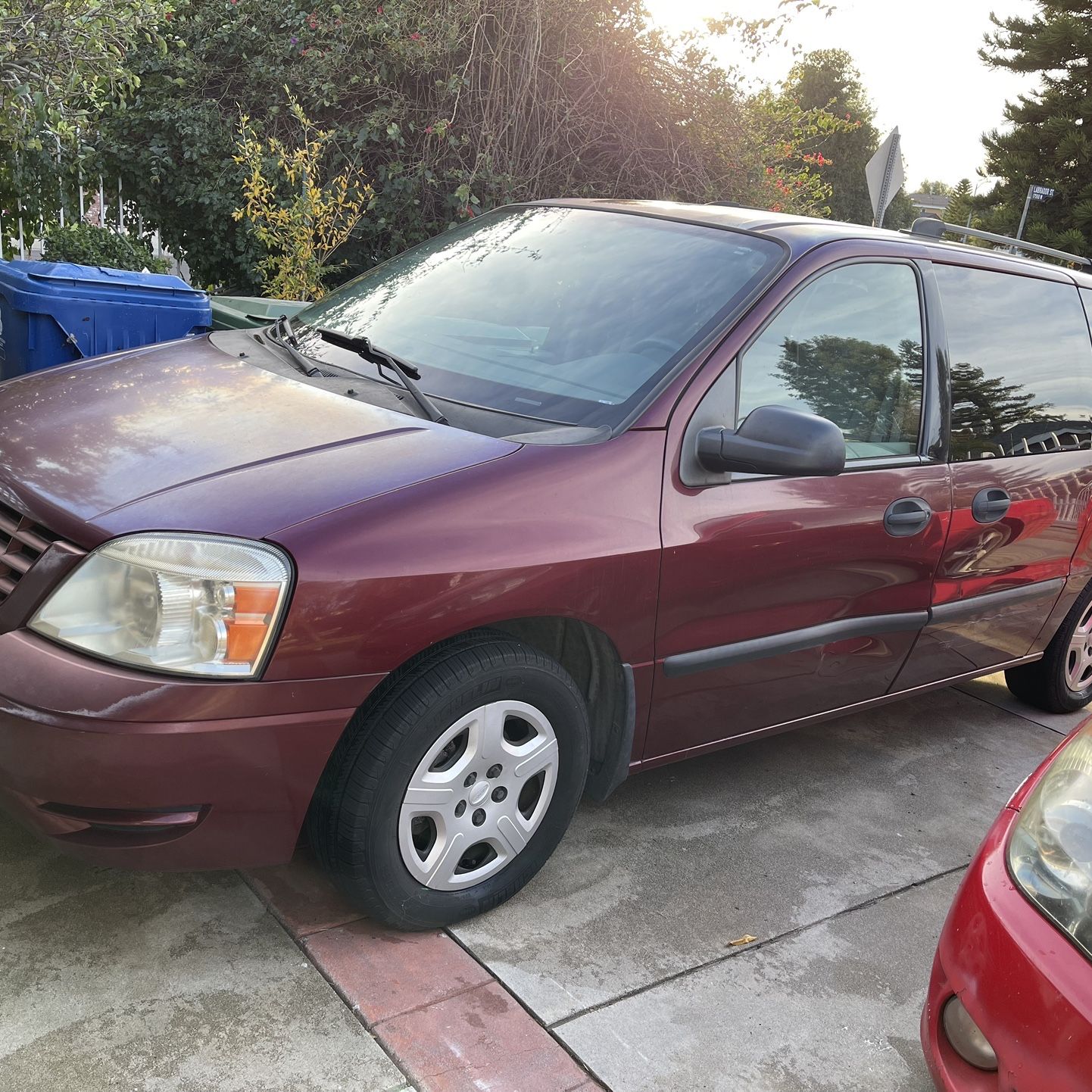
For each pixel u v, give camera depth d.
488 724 2.42
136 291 4.73
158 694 2.00
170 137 8.30
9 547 2.23
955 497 3.31
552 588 2.38
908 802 3.52
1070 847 1.86
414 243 8.62
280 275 7.53
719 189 9.42
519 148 8.59
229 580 2.05
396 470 2.33
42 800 2.03
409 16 8.25
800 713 3.20
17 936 2.32
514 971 2.42
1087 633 4.36
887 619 3.21
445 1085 2.07
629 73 8.70
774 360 2.88
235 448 2.38
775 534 2.79
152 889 2.54
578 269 3.16
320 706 2.13
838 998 2.50
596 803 3.23
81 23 5.02
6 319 4.68
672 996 2.42
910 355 3.29
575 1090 2.11
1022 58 23.38
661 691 2.72
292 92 8.31
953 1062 1.90
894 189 8.42
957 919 1.96
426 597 2.20
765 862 3.03
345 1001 2.26
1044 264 4.09
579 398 2.70
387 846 2.33
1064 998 1.68
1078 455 3.85
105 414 2.61
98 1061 2.02
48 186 7.77
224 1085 2.01
